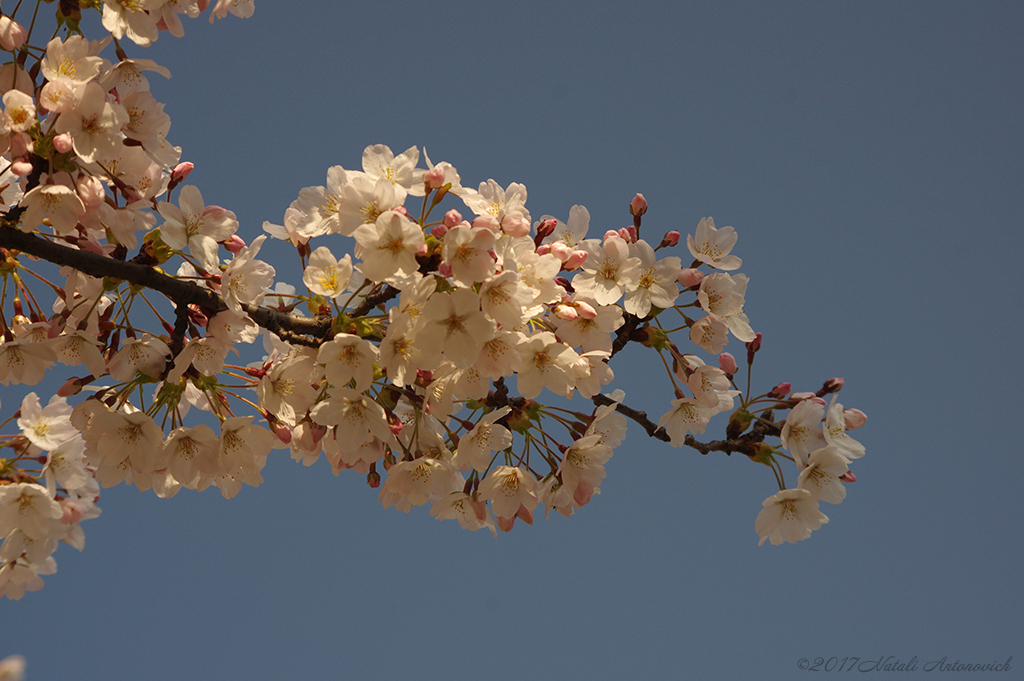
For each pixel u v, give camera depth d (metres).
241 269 3.74
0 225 3.42
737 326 4.12
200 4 4.18
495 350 3.46
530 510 3.90
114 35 3.59
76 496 4.42
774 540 3.95
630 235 4.29
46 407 3.94
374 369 3.60
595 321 3.87
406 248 3.31
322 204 3.81
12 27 3.46
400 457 4.01
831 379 4.21
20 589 4.33
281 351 4.18
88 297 3.95
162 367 3.70
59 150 3.28
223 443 3.75
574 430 4.09
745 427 4.18
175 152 3.99
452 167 3.66
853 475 3.93
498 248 3.55
